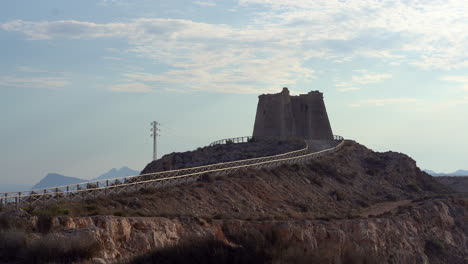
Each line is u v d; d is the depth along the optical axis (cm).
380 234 5816
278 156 8975
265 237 4353
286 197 6662
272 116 12150
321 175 8362
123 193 4994
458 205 7944
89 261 2995
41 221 3309
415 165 10756
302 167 8250
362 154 10638
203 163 9538
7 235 2992
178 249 3312
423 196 8888
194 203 5256
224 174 6662
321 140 11869
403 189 9406
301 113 12412
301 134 12338
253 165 7431
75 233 3195
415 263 5912
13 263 2819
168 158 10300
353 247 5147
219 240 3572
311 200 6975
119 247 3553
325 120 12262
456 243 7069
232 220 4556
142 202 4781
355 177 9031
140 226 3812
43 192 4275
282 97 12156
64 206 4016
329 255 4172
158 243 3741
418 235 6488
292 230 4684
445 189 10488
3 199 3941
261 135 12125
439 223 7088
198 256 3294
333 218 5712
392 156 10675
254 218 5006
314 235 4991
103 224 3553
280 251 3725
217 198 5644
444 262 6356
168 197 5194
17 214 3350
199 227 4219
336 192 7669
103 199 4616
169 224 4022
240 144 11044
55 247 2961
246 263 3381
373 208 7462
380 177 9519
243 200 5884
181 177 6169
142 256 3244
